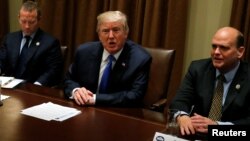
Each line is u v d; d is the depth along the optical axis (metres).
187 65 3.22
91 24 3.43
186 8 3.04
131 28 3.30
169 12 3.06
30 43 2.88
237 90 1.86
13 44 2.91
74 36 3.64
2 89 2.06
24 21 2.78
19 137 1.39
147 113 1.79
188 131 1.53
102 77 2.15
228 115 1.86
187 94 2.02
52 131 1.47
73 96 1.96
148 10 3.11
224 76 1.90
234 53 1.81
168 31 3.09
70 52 3.65
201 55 3.16
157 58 2.43
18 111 1.69
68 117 1.65
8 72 2.92
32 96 1.96
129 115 1.74
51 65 2.86
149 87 2.42
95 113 1.74
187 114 1.74
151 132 1.51
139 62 2.11
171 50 2.42
